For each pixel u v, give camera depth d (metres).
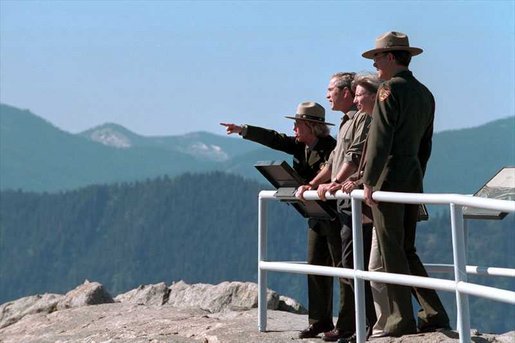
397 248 14.41
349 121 15.50
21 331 23.33
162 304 25.86
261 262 17.16
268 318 19.86
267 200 17.06
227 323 18.97
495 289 11.91
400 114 14.37
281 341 16.38
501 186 15.84
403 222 14.55
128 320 21.48
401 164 14.55
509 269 13.90
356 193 14.52
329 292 16.70
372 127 14.31
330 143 16.89
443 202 12.84
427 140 15.29
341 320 15.91
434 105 15.11
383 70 14.88
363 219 15.09
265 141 17.38
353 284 15.41
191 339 18.00
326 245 16.59
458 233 12.68
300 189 15.94
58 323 22.83
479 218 15.78
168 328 19.73
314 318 16.70
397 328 14.67
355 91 15.43
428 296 14.91
